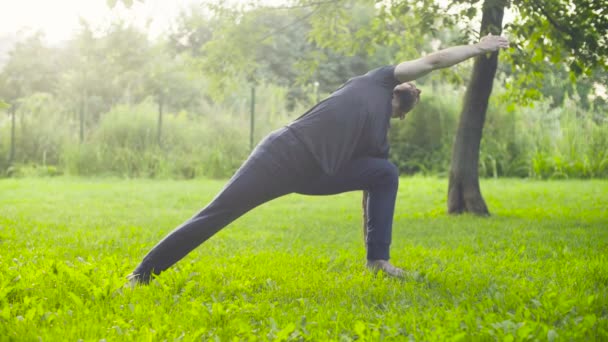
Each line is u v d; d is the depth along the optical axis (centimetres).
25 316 342
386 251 487
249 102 2373
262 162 444
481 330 316
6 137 2309
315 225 936
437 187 1689
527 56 962
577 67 929
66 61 3659
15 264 507
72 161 2150
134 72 3125
